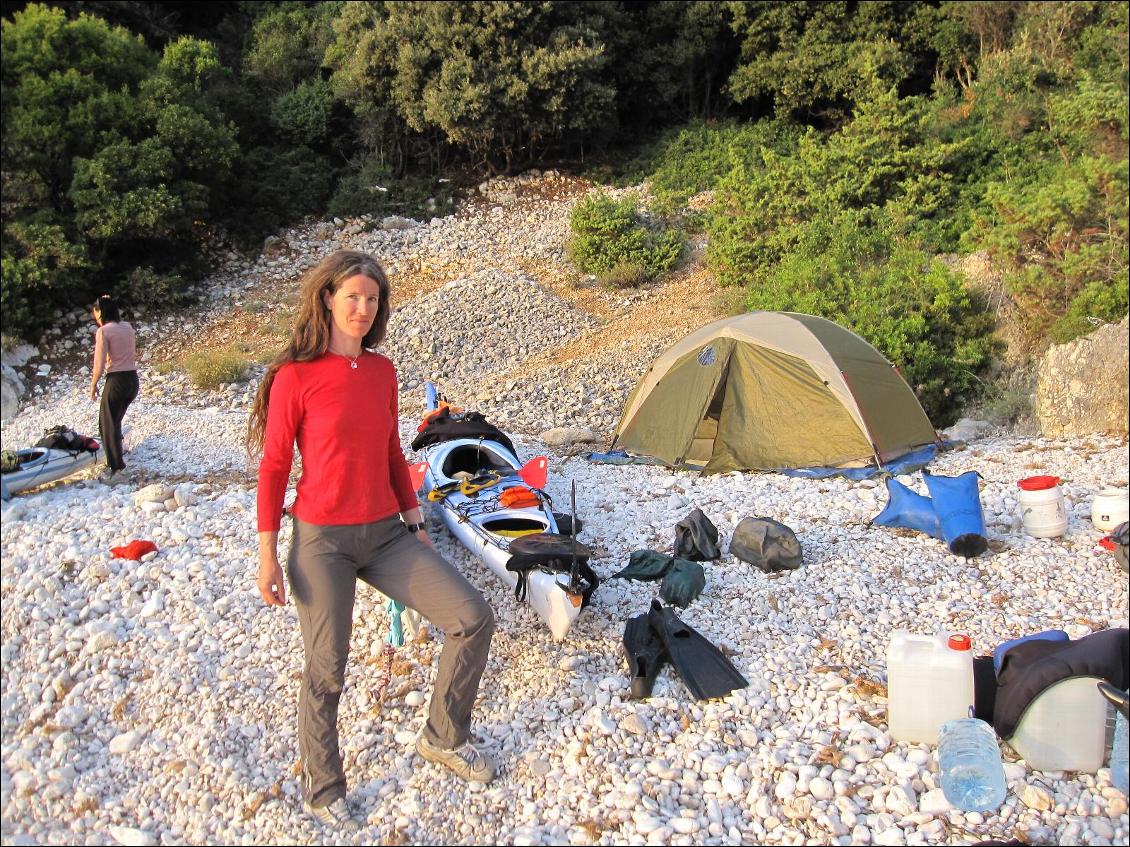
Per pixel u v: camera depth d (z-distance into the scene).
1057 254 10.09
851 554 6.29
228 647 5.24
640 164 22.02
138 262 16.69
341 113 22.22
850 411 8.13
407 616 5.23
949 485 6.43
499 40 20.50
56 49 16.98
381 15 21.66
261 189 19.45
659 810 4.04
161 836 4.00
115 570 5.94
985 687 4.34
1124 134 12.61
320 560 3.85
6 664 5.17
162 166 16.19
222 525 6.65
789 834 3.90
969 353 9.96
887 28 22.08
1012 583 5.80
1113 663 4.07
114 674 5.00
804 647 5.18
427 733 4.18
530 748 4.45
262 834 3.95
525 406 11.20
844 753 4.32
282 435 3.82
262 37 23.34
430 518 7.08
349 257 3.81
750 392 8.55
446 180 21.47
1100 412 8.52
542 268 17.30
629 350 12.65
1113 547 6.05
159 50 23.31
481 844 3.90
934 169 14.58
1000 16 20.30
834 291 11.15
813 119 23.28
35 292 15.00
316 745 3.94
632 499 7.61
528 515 6.23
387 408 4.01
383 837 3.92
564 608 4.95
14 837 4.04
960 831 3.86
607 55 22.36
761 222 14.91
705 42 23.69
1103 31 16.78
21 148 15.44
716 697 4.72
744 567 6.14
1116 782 3.99
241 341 14.83
